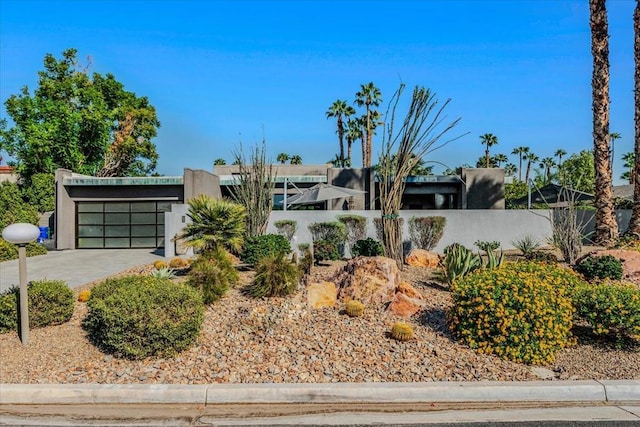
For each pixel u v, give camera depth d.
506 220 16.88
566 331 5.98
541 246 16.03
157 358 5.75
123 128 35.03
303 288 8.16
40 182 26.88
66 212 22.94
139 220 23.50
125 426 4.35
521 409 4.70
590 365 5.62
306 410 4.68
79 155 29.92
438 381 5.12
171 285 6.41
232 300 7.79
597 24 14.55
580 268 10.32
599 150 14.59
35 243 19.95
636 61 14.54
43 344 6.26
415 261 11.91
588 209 17.41
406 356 5.75
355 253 12.12
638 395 4.93
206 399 4.85
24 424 4.40
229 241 10.69
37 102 29.59
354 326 6.70
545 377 5.27
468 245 16.72
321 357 5.71
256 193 14.20
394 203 10.93
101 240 23.52
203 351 5.93
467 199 24.23
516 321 5.73
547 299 5.88
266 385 4.96
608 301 6.15
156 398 4.87
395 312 7.23
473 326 6.13
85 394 4.89
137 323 5.59
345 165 45.03
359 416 4.53
